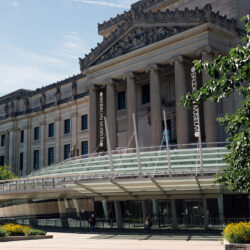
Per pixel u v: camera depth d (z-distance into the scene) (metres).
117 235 38.31
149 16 62.50
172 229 43.38
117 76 67.38
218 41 56.69
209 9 55.53
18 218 56.38
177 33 58.50
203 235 35.78
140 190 42.50
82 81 88.19
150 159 50.00
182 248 26.19
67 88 92.06
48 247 28.98
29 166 99.19
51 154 94.38
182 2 72.88
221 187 39.09
